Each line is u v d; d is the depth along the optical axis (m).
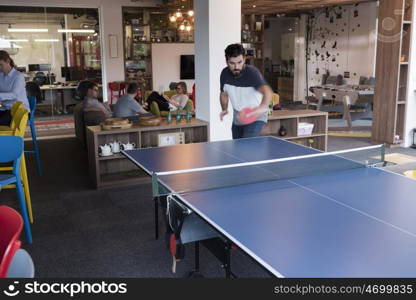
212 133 5.37
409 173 3.37
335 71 13.01
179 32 11.82
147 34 11.49
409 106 6.63
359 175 2.52
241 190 2.27
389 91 6.61
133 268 2.96
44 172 5.69
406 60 6.52
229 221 1.80
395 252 1.47
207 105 5.34
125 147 5.09
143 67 11.59
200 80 5.46
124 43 11.17
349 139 7.45
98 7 10.74
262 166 2.82
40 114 10.52
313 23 13.83
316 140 6.24
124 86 10.85
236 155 3.16
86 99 6.77
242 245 1.55
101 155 4.95
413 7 6.36
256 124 3.82
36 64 10.39
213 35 5.14
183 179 2.52
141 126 5.09
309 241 1.58
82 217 3.98
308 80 14.26
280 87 15.45
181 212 2.34
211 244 2.36
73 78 10.77
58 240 3.46
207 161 2.98
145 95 10.62
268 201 2.06
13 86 5.11
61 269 2.95
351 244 1.54
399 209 1.91
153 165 2.88
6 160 3.27
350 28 12.27
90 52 10.88
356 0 11.01
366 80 11.16
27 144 7.71
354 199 2.07
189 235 2.36
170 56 11.71
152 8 11.26
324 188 2.27
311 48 14.02
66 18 10.51
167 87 11.80
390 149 6.57
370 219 1.79
